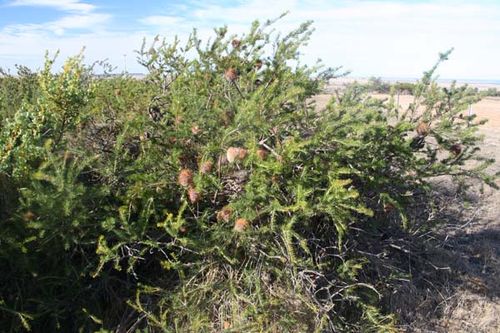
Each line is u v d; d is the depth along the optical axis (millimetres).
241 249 3408
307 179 3275
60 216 2877
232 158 3061
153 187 3355
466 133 3748
